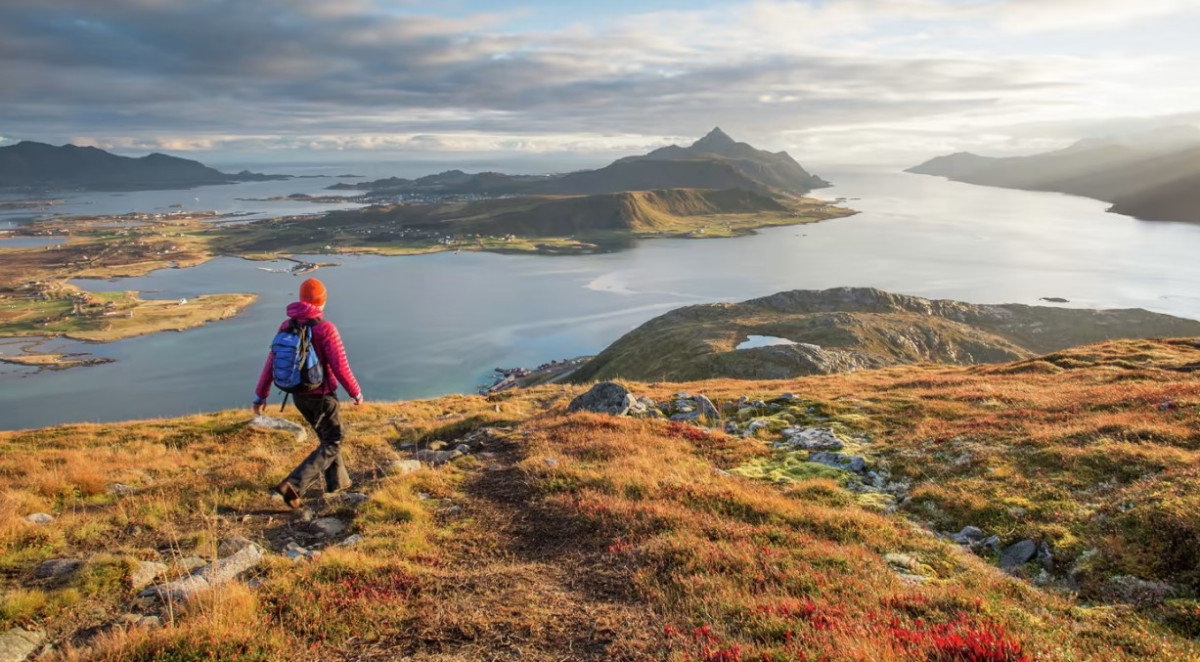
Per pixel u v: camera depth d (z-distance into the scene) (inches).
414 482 502.6
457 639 263.7
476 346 7362.2
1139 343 1642.5
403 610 286.8
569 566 352.2
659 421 817.5
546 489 491.8
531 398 1243.8
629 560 353.7
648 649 254.4
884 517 505.7
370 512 426.6
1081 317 6889.8
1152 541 394.9
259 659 243.6
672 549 362.3
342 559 332.2
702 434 764.0
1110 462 547.5
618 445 657.0
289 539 391.9
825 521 455.5
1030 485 536.1
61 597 291.4
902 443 722.8
